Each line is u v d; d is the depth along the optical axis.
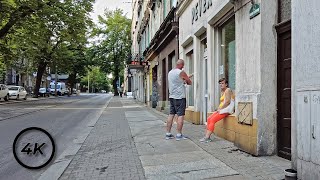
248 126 7.21
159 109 21.64
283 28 6.69
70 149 8.27
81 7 31.05
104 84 160.62
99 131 11.48
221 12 9.53
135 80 49.59
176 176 5.72
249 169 5.92
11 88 40.88
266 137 6.86
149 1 25.73
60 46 47.00
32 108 23.91
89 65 70.19
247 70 7.44
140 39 38.56
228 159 6.72
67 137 10.29
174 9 16.41
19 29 31.05
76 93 93.50
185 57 14.92
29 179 5.79
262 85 6.86
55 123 14.06
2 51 32.38
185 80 9.20
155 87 25.81
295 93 5.11
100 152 7.89
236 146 7.84
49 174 6.01
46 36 31.56
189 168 6.20
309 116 4.67
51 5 29.05
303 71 4.87
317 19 4.60
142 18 35.44
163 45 20.38
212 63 10.80
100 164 6.71
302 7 4.94
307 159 4.69
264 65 6.88
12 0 26.42
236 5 8.09
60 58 48.50
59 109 23.09
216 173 5.79
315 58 4.61
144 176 5.81
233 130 8.29
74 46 49.53
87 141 9.43
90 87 152.38
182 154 7.40
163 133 10.51
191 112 13.27
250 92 7.24
